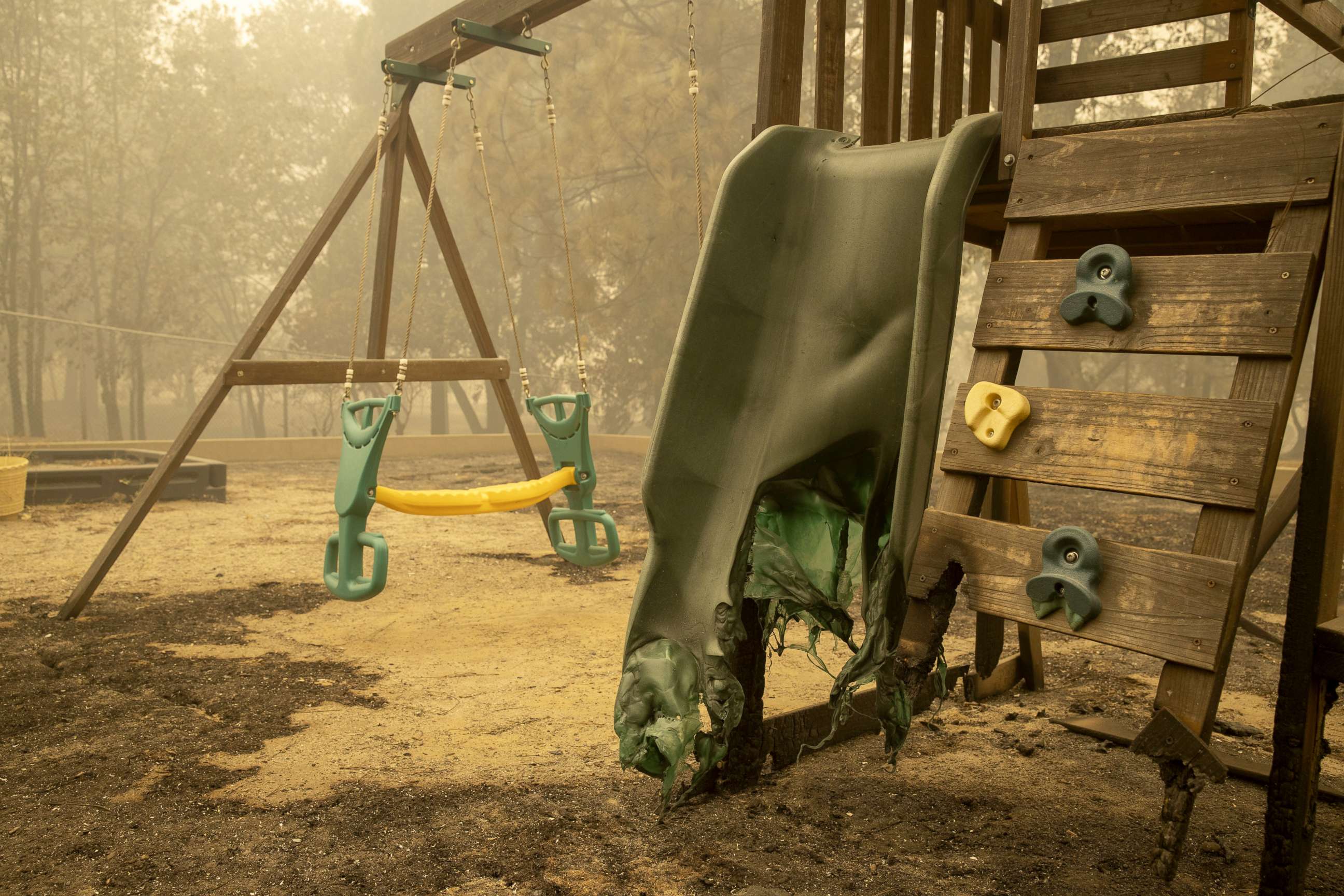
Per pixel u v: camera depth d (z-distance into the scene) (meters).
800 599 2.59
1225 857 2.53
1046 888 2.35
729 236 2.67
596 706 3.81
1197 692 2.01
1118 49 17.23
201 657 4.51
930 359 2.26
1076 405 2.34
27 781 3.01
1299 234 2.16
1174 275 2.26
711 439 2.65
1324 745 2.72
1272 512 3.47
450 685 4.10
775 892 2.31
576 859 2.50
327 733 3.47
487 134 20.02
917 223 2.50
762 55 3.15
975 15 4.08
